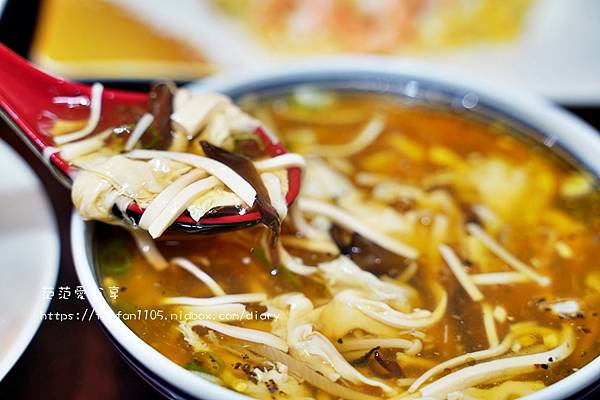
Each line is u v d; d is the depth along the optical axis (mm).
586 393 255
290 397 258
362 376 262
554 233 312
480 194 326
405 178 332
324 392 260
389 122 358
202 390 247
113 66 380
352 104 364
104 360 285
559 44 419
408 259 298
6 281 290
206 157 283
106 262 287
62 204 327
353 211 314
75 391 279
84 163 279
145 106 304
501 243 308
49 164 285
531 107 344
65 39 387
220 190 275
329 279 286
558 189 327
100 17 401
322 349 265
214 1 420
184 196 269
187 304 277
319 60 365
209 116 294
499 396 259
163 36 400
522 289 292
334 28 419
